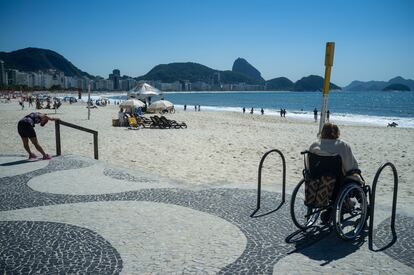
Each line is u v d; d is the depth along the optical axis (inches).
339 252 169.9
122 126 1055.0
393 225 200.1
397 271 151.7
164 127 1044.5
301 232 194.1
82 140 690.2
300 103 4911.4
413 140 797.9
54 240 181.8
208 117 1795.0
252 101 5723.4
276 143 703.1
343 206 196.1
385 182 379.2
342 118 2074.3
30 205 238.5
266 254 167.2
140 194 263.7
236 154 562.3
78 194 263.3
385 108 3535.9
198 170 430.0
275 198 255.3
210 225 203.5
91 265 155.6
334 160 183.2
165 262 158.7
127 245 176.4
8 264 156.0
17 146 588.1
